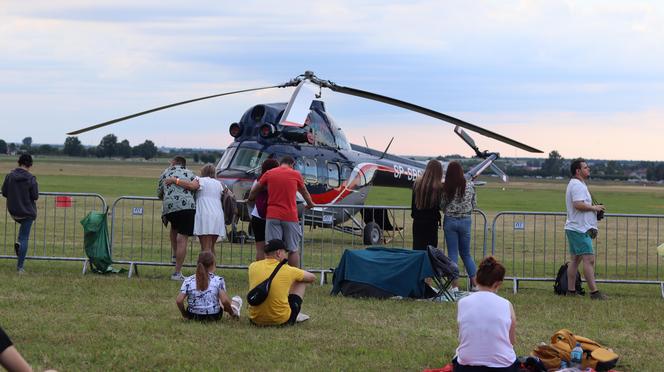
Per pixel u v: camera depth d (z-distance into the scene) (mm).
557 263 16344
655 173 153125
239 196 17344
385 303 10469
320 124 19047
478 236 22516
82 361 7105
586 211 11422
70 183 54469
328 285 12102
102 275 12289
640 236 24469
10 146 183875
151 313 9312
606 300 11250
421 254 10906
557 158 148875
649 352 8109
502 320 6324
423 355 7652
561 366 7098
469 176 15133
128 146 175625
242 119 18234
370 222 18594
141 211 13367
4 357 3969
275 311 8680
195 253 15281
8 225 20781
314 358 7441
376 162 20578
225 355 7449
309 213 17578
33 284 11047
